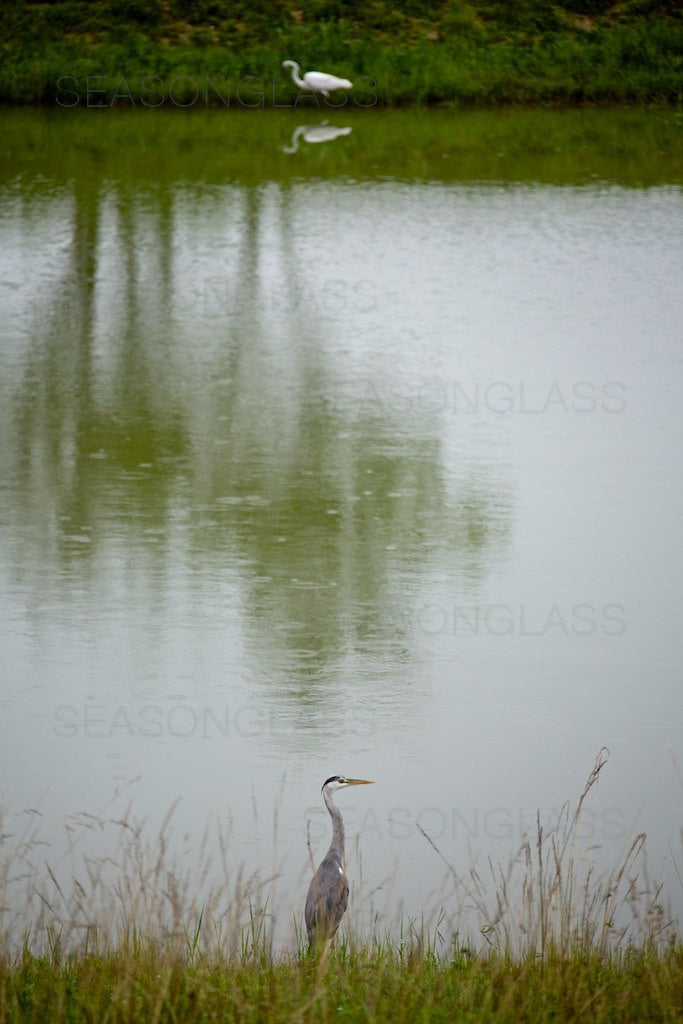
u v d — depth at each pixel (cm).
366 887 2309
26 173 8388
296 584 3528
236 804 2558
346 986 1708
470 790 2622
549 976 1781
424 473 4291
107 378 5191
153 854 2380
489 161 9062
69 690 2986
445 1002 1728
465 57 11125
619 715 2905
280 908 2242
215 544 3747
